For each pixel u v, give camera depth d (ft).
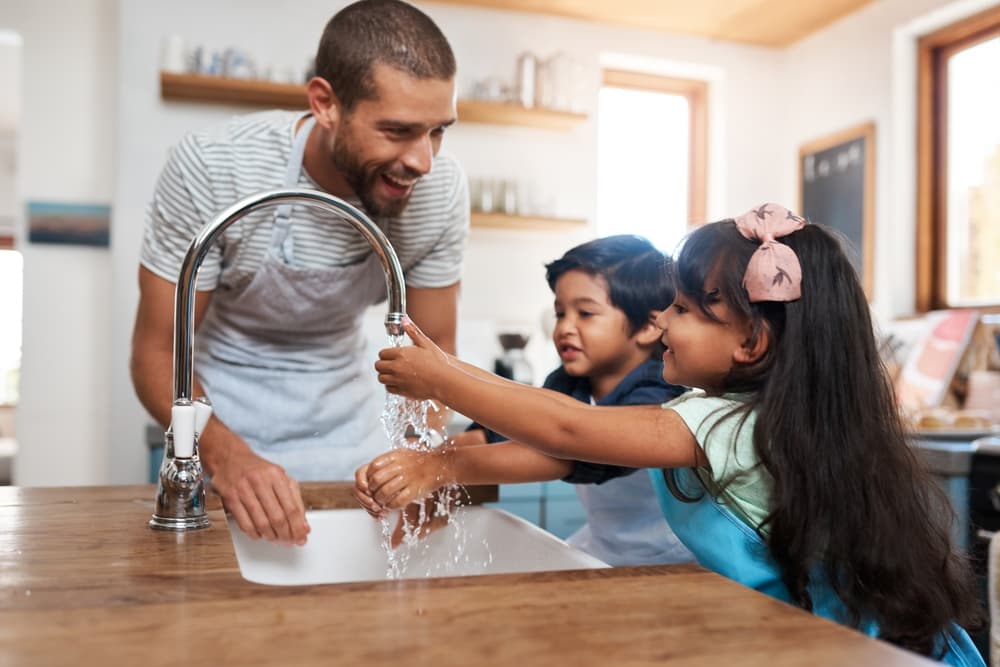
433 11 11.85
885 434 2.84
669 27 12.83
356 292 5.16
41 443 10.92
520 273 12.16
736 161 13.42
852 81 12.32
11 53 14.14
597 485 4.41
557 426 2.77
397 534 3.88
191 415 2.99
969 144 11.16
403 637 1.79
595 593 2.15
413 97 3.88
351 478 5.38
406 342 2.99
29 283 10.94
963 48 11.18
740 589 2.20
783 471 2.67
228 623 1.87
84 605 2.01
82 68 11.12
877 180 11.81
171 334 4.72
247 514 3.48
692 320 2.96
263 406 5.24
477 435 4.52
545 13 12.29
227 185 4.58
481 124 11.99
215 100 10.81
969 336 9.79
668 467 2.84
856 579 2.68
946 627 2.83
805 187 13.12
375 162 4.08
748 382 2.93
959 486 6.71
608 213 13.32
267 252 4.79
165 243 4.62
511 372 11.35
